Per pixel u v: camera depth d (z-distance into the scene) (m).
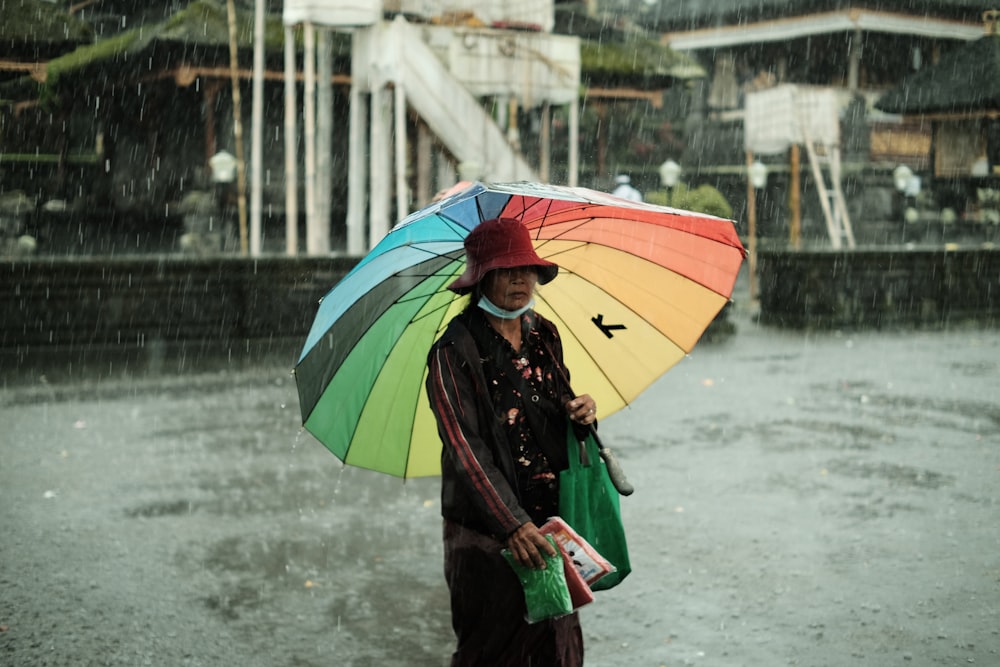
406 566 5.42
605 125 32.19
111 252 26.30
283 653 4.30
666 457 7.82
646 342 3.20
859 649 4.25
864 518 6.17
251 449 8.19
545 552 2.77
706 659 4.17
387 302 3.01
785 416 9.44
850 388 10.98
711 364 12.73
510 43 18.80
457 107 18.23
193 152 26.02
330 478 7.31
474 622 2.95
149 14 30.52
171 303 14.01
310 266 14.81
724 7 41.00
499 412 2.93
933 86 33.53
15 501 6.63
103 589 5.03
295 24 17.55
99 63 25.48
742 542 5.70
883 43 39.69
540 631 2.92
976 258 19.02
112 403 10.08
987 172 33.66
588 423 2.94
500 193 2.65
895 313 18.09
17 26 19.94
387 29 17.75
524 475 2.96
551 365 2.99
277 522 6.21
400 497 6.82
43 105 26.27
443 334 2.97
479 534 2.93
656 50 30.45
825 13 38.53
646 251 3.04
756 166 20.78
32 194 28.05
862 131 36.72
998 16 34.06
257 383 11.28
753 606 4.74
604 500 2.97
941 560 5.38
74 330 13.43
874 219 35.41
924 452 7.96
